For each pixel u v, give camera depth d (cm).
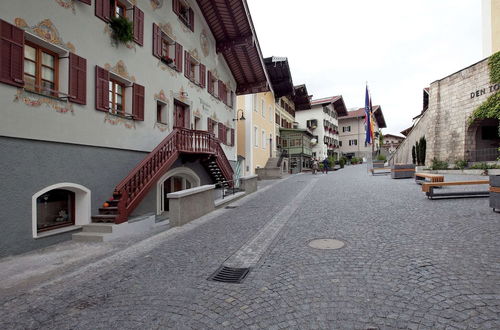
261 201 1190
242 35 1602
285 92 3045
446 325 269
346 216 763
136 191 834
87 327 298
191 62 1438
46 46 691
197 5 1442
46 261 552
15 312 338
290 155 3384
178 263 481
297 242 561
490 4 2136
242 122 2347
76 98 745
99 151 834
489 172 1627
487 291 326
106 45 865
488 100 1770
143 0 1039
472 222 625
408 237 547
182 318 306
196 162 1415
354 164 5281
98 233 717
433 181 1082
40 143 661
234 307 324
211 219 867
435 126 2181
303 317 296
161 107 1176
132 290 383
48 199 715
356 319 287
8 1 595
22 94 620
